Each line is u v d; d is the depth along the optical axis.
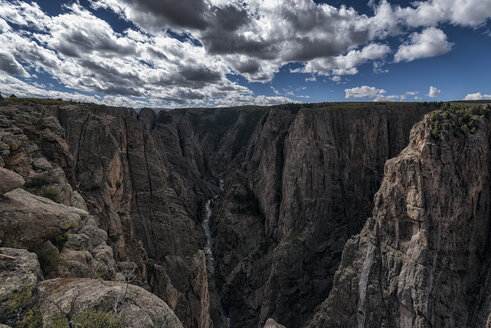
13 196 13.89
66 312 8.79
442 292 36.50
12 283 9.34
